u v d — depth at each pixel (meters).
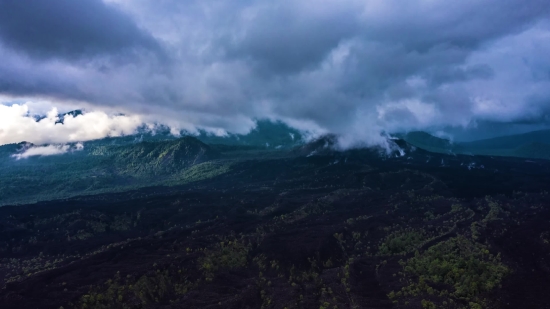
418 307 115.44
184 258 151.88
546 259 136.38
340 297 125.44
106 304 123.81
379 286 134.12
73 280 135.75
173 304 124.00
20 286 130.00
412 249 157.62
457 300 117.31
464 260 136.38
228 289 134.38
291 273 145.62
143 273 139.25
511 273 128.75
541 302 111.69
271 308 120.38
